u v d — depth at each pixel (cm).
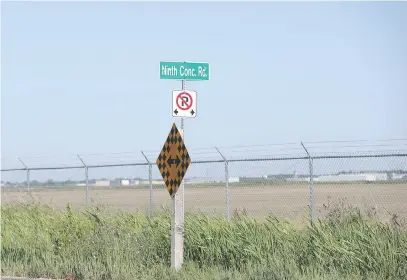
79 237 1805
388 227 1400
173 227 1483
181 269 1442
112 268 1471
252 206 2573
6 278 1484
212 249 1526
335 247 1361
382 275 1262
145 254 1592
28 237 1844
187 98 1482
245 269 1420
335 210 1537
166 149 1505
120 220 1850
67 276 1486
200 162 1994
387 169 1848
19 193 3131
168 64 1464
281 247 1458
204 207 2639
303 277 1259
